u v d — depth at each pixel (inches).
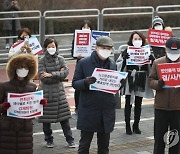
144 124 426.6
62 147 360.5
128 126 393.7
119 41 756.0
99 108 289.9
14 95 264.2
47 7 918.4
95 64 291.4
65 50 705.6
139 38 378.0
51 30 845.2
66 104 356.2
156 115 307.0
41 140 377.7
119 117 449.4
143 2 1013.8
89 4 974.4
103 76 286.2
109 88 287.4
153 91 405.4
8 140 270.5
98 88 287.0
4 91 268.4
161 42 450.6
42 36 678.5
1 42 696.4
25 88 270.2
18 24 718.5
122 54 384.5
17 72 266.5
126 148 359.3
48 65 352.2
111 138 382.9
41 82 351.9
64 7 945.5
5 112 268.2
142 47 377.4
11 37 668.7
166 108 301.7
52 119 349.7
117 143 370.9
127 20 969.5
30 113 268.7
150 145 367.2
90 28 454.0
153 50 453.4
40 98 270.2
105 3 994.1
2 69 633.6
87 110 290.8
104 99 289.9
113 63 295.6
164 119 305.4
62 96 354.0
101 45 286.0
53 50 350.3
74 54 426.0
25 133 271.7
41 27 677.3
